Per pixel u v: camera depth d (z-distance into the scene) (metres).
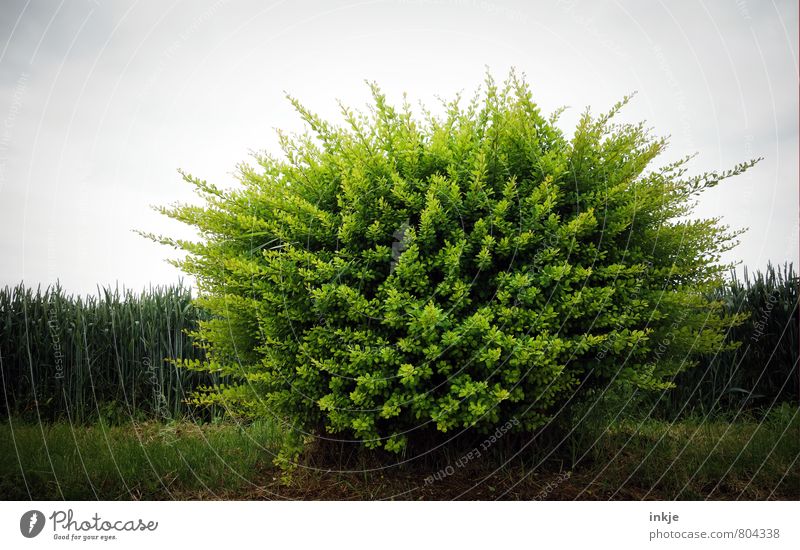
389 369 3.36
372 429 3.43
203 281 4.06
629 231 3.83
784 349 6.02
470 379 3.21
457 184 3.56
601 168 3.74
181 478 3.80
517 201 3.53
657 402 5.45
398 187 3.37
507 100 3.70
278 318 3.57
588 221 3.38
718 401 5.98
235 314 3.79
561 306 3.32
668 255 3.99
